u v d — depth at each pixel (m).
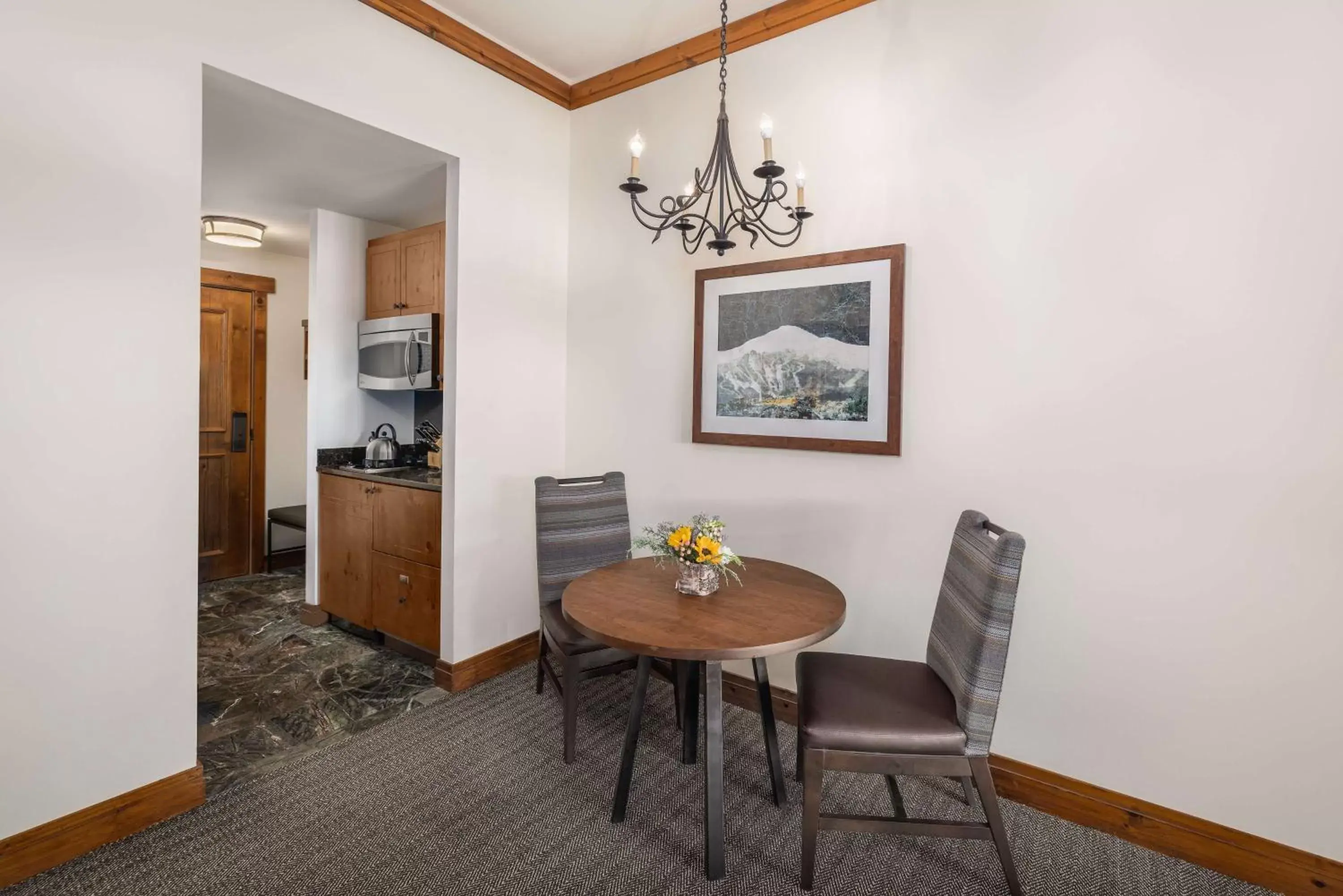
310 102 2.30
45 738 1.76
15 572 1.70
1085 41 2.01
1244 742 1.82
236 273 4.75
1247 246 1.78
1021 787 2.14
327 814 2.03
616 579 2.20
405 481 3.17
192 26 1.99
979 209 2.20
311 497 3.75
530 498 3.23
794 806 2.10
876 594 2.46
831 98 2.52
